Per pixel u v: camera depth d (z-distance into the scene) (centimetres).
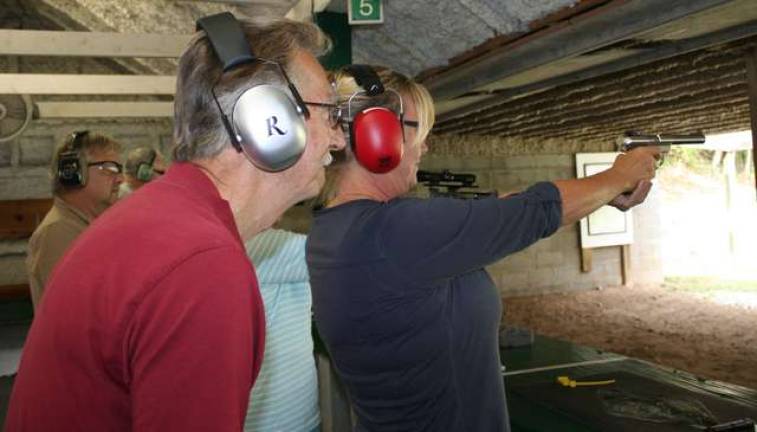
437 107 421
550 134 747
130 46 304
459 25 260
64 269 63
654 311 698
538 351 216
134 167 246
